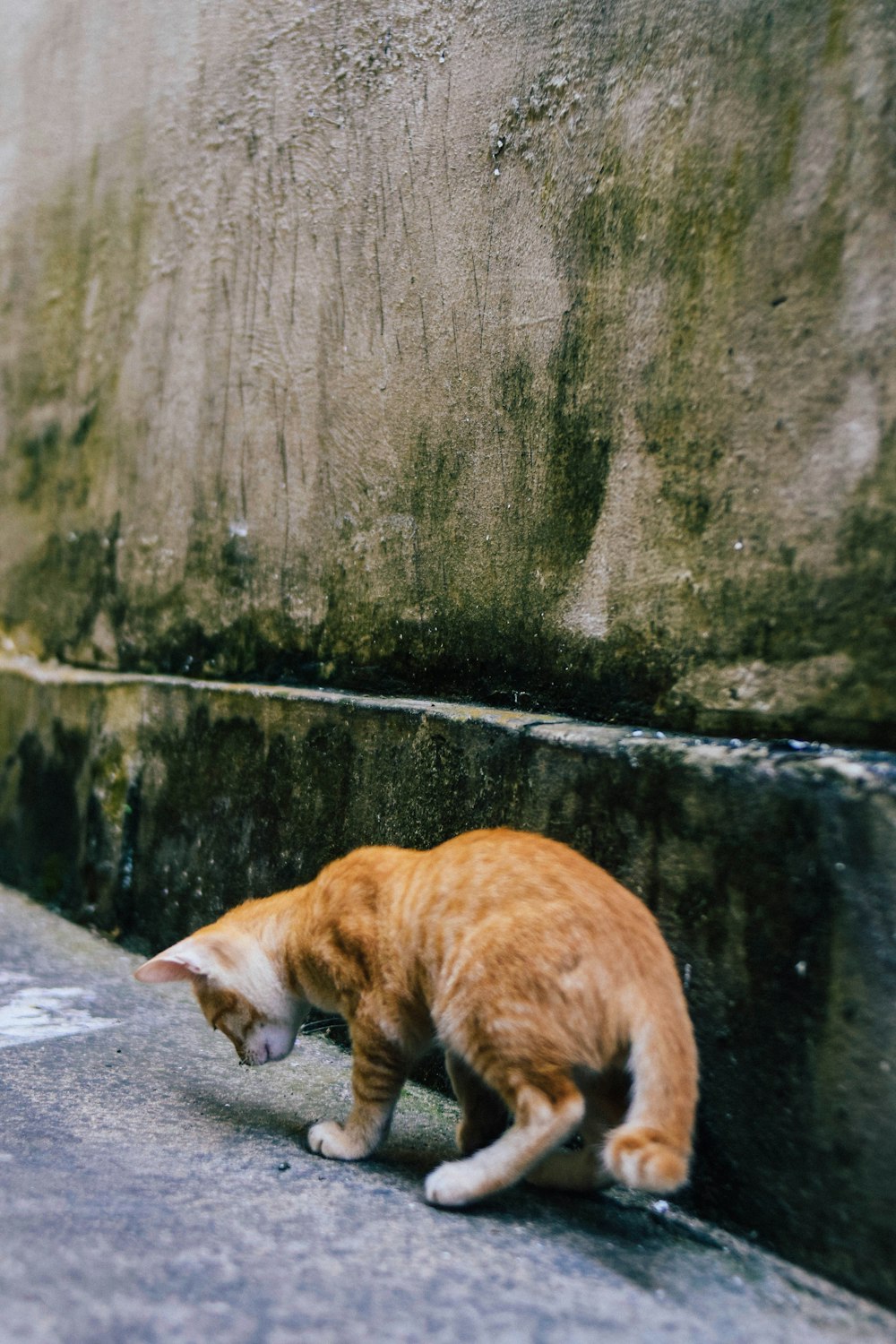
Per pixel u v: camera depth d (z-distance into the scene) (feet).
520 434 9.74
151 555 14.38
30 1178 7.50
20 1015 11.27
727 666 8.01
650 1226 7.45
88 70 16.03
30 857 15.92
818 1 7.54
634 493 8.72
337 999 8.60
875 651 7.09
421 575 10.71
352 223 11.55
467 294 10.27
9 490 17.44
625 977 6.99
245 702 12.26
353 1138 8.25
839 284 7.34
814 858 6.95
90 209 15.80
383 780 10.50
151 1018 11.48
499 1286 6.40
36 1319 5.65
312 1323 5.83
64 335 16.33
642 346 8.70
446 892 7.71
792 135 7.67
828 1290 6.64
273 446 12.50
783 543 7.65
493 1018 7.11
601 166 9.07
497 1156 7.17
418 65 10.86
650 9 8.73
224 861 12.43
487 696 10.08
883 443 7.07
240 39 13.16
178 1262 6.42
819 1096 6.83
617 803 8.26
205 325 13.53
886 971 6.54
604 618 8.96
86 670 15.52
